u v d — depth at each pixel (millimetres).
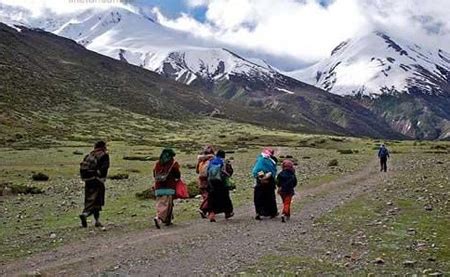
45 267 13633
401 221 19453
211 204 20766
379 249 15172
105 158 19531
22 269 13516
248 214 22391
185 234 17797
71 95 194125
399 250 15031
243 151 91812
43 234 18016
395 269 13102
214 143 130625
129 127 165750
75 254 15031
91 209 19266
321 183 34938
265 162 21094
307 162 60812
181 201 26453
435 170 45125
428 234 17094
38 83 189750
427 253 14633
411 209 22250
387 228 18125
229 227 19125
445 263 13656
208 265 13602
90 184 19391
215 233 17953
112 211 23422
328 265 13500
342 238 16812
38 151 81312
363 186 32594
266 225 19500
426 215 20672
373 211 22000
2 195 30000
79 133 136750
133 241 16688
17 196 29688
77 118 164625
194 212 22828
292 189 21078
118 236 17562
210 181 20781
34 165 56719
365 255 14523
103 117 174125
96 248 15750
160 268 13383
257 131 197125
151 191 28422
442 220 19578
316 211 22797
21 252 15375
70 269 13375
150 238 17141
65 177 43188
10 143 99625
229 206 20953
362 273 12742
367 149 109250
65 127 143125
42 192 31609
